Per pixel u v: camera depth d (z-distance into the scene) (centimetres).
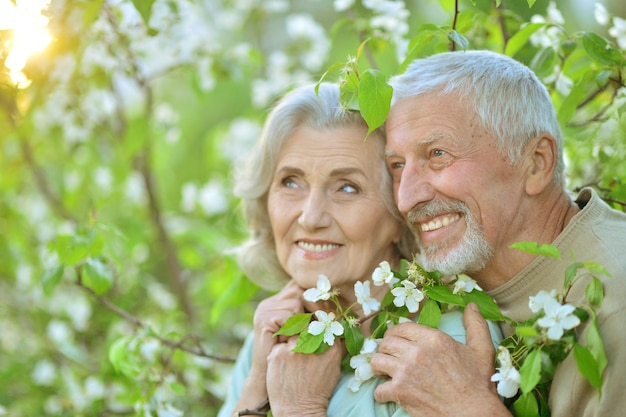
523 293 230
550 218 231
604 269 193
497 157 225
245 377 283
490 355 217
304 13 632
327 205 254
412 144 229
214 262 440
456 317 232
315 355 242
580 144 293
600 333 202
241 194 277
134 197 457
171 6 345
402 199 229
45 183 442
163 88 579
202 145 620
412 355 217
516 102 226
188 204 452
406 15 310
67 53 335
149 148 432
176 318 417
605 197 277
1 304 434
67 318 413
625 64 255
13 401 385
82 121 400
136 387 314
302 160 254
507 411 209
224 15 439
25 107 349
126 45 351
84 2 293
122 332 402
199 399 394
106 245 312
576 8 558
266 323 261
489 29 303
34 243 445
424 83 231
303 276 259
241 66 400
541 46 290
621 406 198
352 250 255
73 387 371
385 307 237
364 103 216
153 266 452
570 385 205
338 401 242
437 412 212
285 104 261
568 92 283
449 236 229
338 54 584
